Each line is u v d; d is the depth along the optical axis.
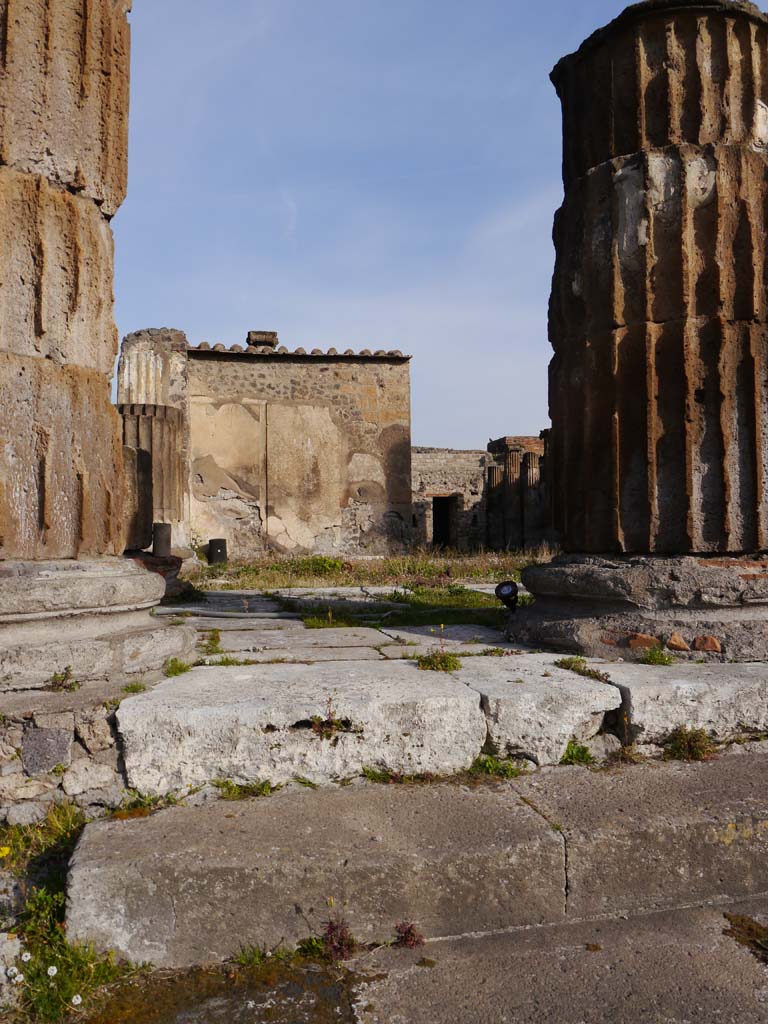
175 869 2.63
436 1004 2.41
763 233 4.43
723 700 3.72
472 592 9.53
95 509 3.90
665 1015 2.35
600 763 3.59
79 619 3.63
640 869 2.93
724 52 4.51
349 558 17.08
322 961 2.60
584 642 4.41
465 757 3.46
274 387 20.14
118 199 4.03
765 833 3.07
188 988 2.49
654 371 4.47
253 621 6.59
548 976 2.54
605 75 4.74
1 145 3.55
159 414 13.48
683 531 4.40
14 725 3.22
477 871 2.76
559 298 5.00
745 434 4.41
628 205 4.56
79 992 2.44
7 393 3.54
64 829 3.09
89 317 3.87
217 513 19.64
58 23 3.73
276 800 3.18
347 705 3.36
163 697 3.41
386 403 20.69
